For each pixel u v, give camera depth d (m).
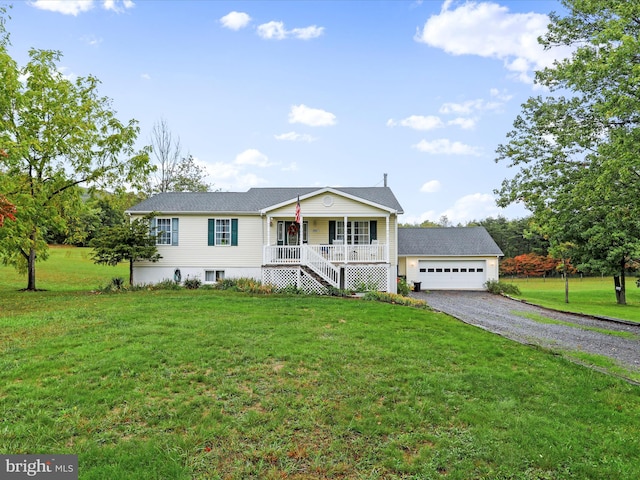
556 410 5.06
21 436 4.04
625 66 8.52
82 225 21.77
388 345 7.75
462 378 6.06
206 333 8.19
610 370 7.05
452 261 25.52
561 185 11.63
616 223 11.35
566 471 3.74
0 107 14.90
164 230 19.31
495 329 11.39
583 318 14.30
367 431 4.38
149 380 5.59
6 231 13.87
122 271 30.67
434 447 4.10
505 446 4.12
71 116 17.67
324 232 19.95
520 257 44.38
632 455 4.04
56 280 24.95
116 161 18.56
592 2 10.01
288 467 3.68
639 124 9.65
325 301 13.49
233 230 19.45
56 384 5.36
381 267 18.02
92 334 7.99
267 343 7.52
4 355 6.61
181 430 4.27
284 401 5.06
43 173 17.53
